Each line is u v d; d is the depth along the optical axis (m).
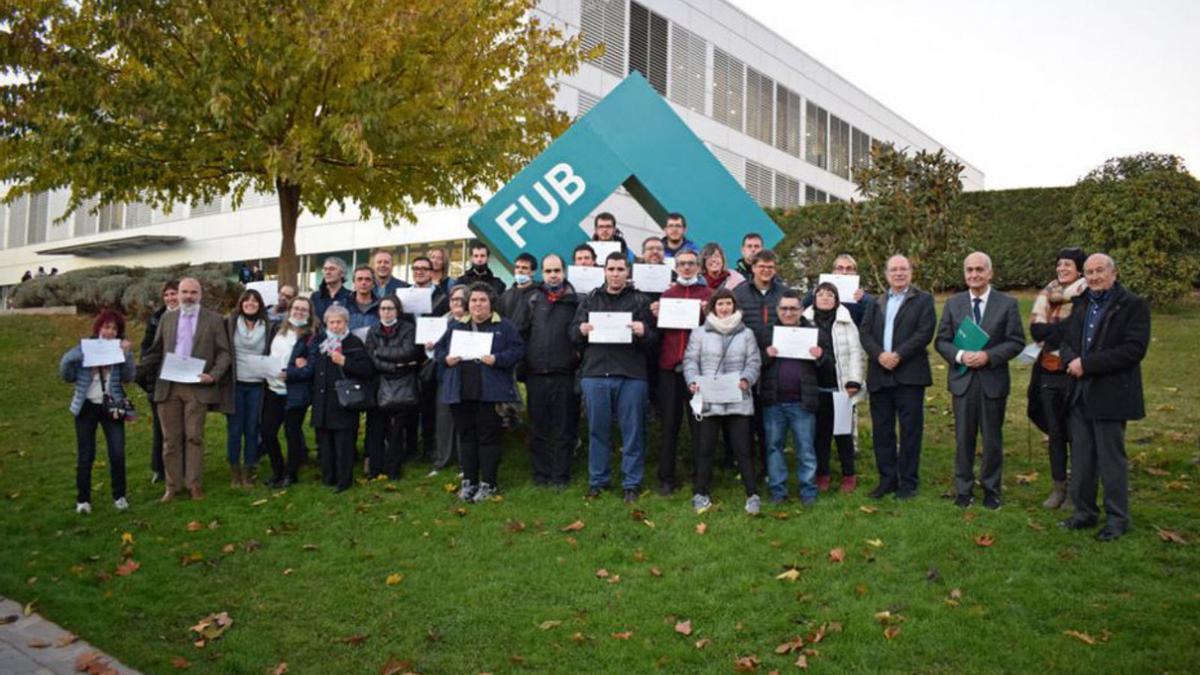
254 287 8.75
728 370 6.49
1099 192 14.27
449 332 7.05
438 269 8.62
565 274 7.36
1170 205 13.47
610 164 8.72
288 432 7.57
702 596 4.96
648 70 23.81
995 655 4.17
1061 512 6.00
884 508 6.25
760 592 4.96
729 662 4.25
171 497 7.26
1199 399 8.82
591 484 6.88
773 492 6.54
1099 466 5.57
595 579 5.28
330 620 4.92
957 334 6.21
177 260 30.02
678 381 6.91
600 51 14.09
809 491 6.51
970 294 6.38
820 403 6.91
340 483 7.30
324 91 11.96
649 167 8.77
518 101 12.66
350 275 24.11
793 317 6.57
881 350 6.50
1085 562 5.11
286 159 11.15
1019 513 5.98
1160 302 13.75
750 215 8.80
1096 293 5.65
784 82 30.05
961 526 5.76
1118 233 13.84
